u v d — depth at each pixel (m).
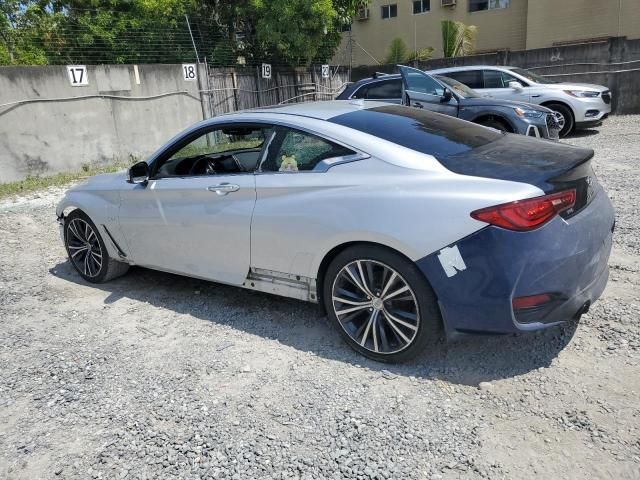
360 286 3.18
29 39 14.88
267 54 17.11
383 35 25.42
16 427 2.88
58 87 10.62
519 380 2.96
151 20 16.03
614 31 19.38
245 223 3.60
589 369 3.00
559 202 2.75
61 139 10.79
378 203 3.01
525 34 21.81
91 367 3.44
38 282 5.06
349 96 9.67
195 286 4.70
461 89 9.48
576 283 2.81
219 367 3.33
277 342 3.60
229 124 3.86
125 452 2.62
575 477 2.27
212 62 16.44
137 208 4.31
